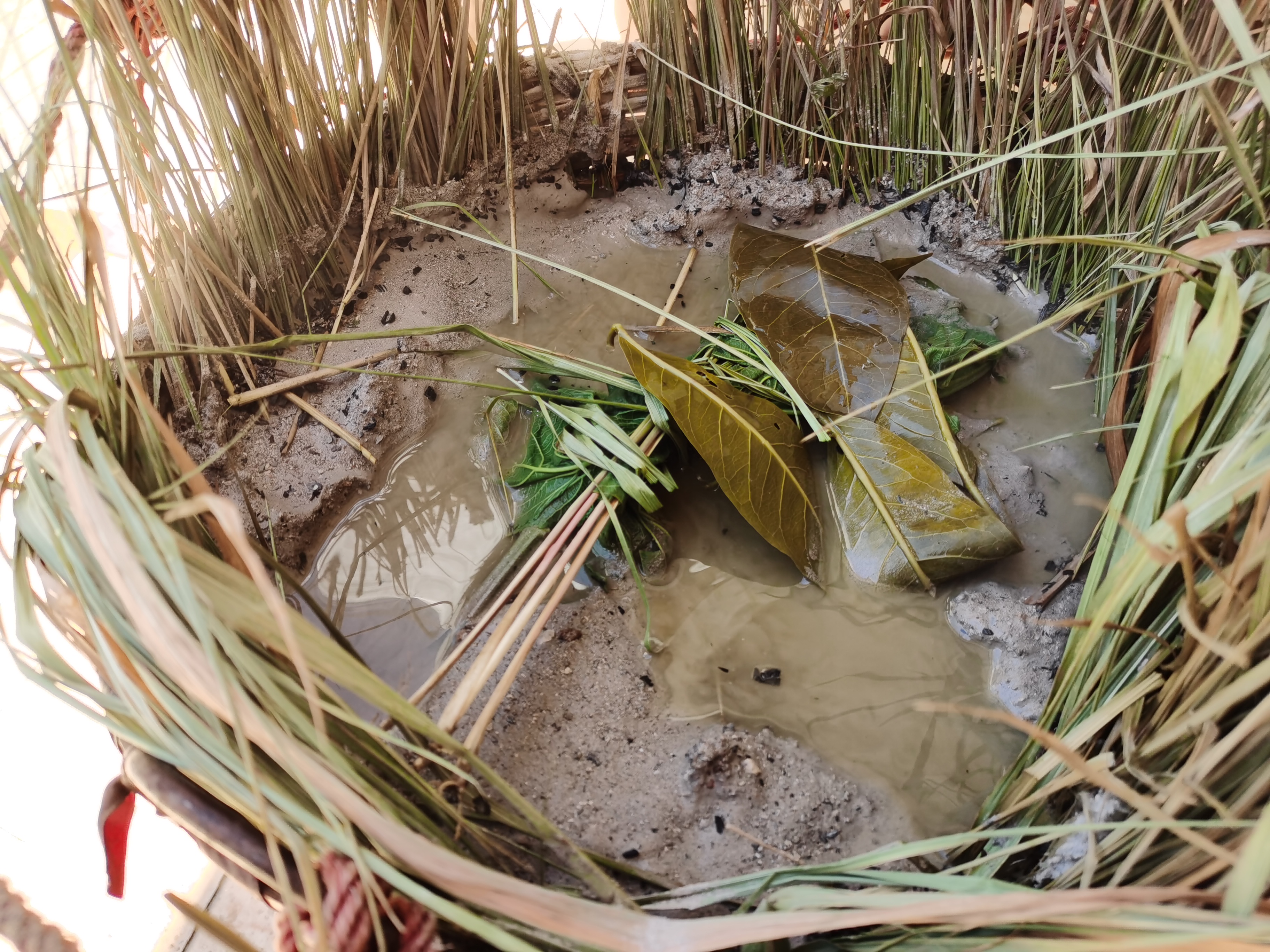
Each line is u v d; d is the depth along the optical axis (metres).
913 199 0.36
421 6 0.47
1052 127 0.46
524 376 0.47
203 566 0.26
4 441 0.30
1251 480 0.26
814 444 0.43
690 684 0.37
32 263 0.31
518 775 0.35
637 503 0.41
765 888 0.28
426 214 0.51
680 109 0.53
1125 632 0.30
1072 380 0.46
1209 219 0.38
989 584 0.39
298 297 0.48
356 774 0.26
